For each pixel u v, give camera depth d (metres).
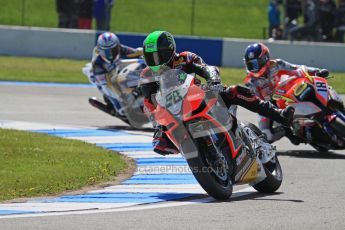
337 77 77.69
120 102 47.47
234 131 27.89
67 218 24.11
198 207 26.09
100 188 30.62
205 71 27.25
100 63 48.12
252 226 22.70
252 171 28.34
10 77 72.25
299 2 86.12
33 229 22.30
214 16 110.19
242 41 84.00
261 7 114.31
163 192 29.55
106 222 23.34
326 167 35.84
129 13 108.19
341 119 38.88
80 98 61.94
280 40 87.25
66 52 87.25
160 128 28.06
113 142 42.91
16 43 87.19
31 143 40.41
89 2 90.06
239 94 28.08
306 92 38.38
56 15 106.31
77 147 40.03
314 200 27.39
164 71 27.05
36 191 29.38
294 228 22.45
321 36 85.56
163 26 104.31
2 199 28.09
